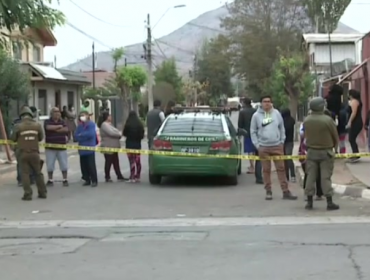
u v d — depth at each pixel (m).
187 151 15.57
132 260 8.09
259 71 72.38
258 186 15.80
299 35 70.69
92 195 14.62
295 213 11.80
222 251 8.48
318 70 46.81
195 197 14.13
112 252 8.60
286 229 10.05
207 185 16.12
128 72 48.75
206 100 89.56
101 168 20.50
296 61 39.44
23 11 16.75
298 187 15.41
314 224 10.52
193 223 11.02
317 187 13.06
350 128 17.39
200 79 99.25
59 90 37.56
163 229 10.36
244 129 17.11
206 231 10.06
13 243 9.40
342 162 17.45
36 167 14.11
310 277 7.06
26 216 12.04
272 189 15.19
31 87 31.20
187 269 7.56
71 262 8.07
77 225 11.01
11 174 19.44
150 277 7.24
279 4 72.00
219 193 14.71
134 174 16.97
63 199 14.06
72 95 40.25
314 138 11.89
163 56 69.00
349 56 47.78
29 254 8.60
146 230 10.30
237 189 15.34
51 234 10.05
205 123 16.14
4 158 22.36
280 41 70.62
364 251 8.27
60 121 16.41
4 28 20.70
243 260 7.93
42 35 36.75
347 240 9.00
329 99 17.16
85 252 8.64
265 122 13.39
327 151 11.87
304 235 9.45
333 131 11.85
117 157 17.19
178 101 70.50
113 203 13.41
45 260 8.22
